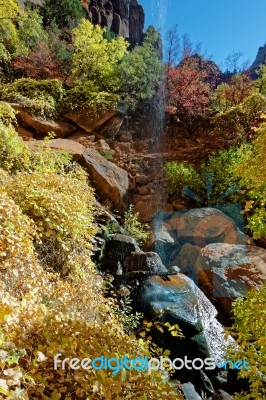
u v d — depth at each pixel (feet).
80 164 24.32
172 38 47.21
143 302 16.01
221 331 16.67
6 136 17.89
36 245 12.85
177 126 37.01
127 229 23.16
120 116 33.01
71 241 14.02
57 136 29.99
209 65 52.39
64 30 48.60
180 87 38.34
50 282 11.56
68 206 14.52
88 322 9.53
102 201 24.34
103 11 75.41
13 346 6.16
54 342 6.62
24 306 7.54
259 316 11.48
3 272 9.36
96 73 37.42
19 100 29.53
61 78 37.83
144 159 31.81
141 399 6.53
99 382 6.42
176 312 15.39
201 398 12.91
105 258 18.66
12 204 11.26
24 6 46.21
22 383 5.85
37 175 15.98
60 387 6.47
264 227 15.44
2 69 36.78
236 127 34.53
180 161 32.86
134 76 37.14
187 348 14.42
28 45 40.04
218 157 30.42
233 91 43.16
